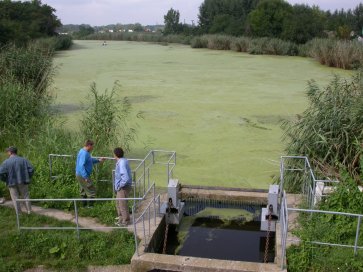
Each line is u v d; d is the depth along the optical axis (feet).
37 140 32.48
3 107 36.06
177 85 67.82
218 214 25.50
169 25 227.20
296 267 18.02
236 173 31.12
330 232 19.63
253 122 44.80
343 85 30.32
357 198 20.88
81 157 23.21
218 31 164.35
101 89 63.41
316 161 26.94
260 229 23.91
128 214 21.65
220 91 62.44
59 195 24.77
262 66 92.12
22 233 20.53
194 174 30.91
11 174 21.48
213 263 18.56
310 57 111.75
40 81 45.21
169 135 40.32
